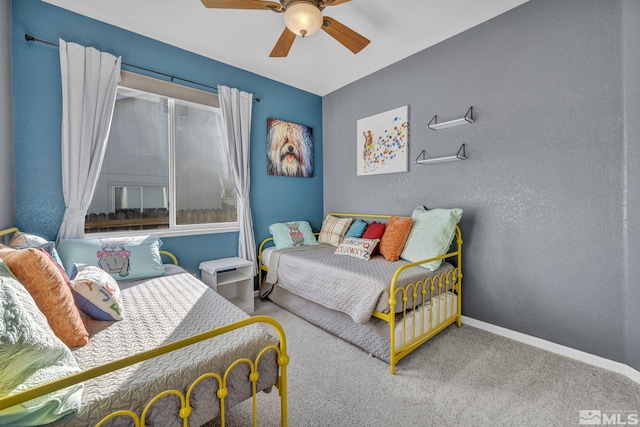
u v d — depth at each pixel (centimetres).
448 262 250
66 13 201
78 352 105
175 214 261
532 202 205
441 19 222
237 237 297
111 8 202
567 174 190
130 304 151
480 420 137
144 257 201
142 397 85
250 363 107
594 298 181
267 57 274
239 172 288
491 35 222
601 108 176
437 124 244
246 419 138
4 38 173
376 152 311
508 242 218
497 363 183
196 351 104
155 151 250
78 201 201
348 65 295
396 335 177
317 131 374
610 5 171
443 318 221
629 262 167
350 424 135
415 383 164
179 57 255
